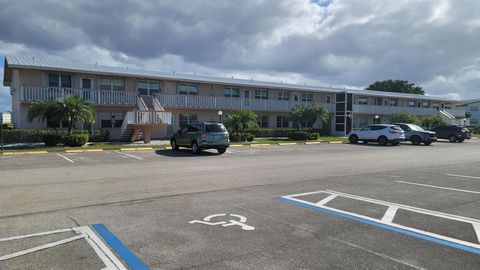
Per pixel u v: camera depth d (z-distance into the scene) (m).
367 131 28.08
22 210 6.33
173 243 4.68
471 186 9.02
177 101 29.83
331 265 4.00
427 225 5.57
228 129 27.75
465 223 5.69
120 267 3.90
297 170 11.98
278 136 35.41
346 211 6.42
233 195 7.77
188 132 18.80
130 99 27.42
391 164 13.96
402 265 4.02
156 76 28.75
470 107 65.81
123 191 8.15
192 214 6.14
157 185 8.95
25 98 23.38
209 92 33.31
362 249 4.51
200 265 3.98
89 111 21.80
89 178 10.05
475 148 24.03
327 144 27.78
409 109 48.28
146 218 5.87
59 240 4.76
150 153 18.33
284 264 4.02
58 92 24.48
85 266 3.92
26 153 17.11
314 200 7.31
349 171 11.80
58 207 6.57
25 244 4.59
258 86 35.28
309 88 40.66
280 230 5.27
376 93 47.72
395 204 6.99
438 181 9.80
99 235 4.98
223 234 5.07
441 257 4.27
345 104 40.56
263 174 10.96
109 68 29.05
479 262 4.13
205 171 11.62
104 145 21.89
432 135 27.67
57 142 21.17
